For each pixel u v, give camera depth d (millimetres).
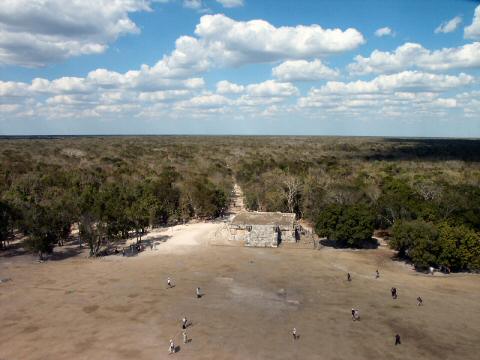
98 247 84812
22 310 56688
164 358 44406
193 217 121625
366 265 77438
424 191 107938
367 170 158125
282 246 90875
